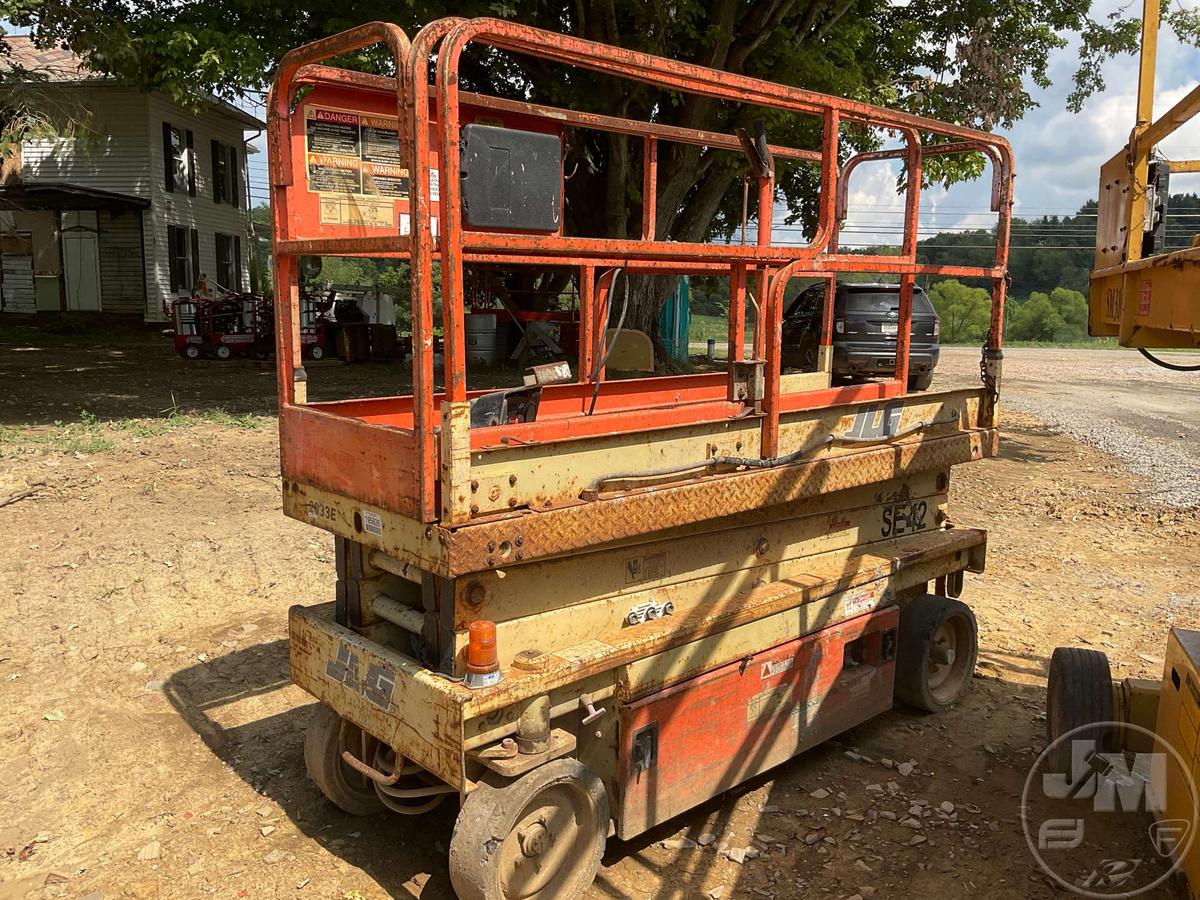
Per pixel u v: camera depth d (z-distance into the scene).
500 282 17.88
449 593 2.98
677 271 4.82
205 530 7.23
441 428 2.76
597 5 13.42
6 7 10.74
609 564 3.39
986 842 3.74
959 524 8.78
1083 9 17.34
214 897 3.33
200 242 26.75
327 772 3.68
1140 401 18.73
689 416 4.34
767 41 14.45
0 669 5.04
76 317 24.28
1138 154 3.96
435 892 3.38
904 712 4.95
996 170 4.79
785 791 4.11
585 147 15.18
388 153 4.02
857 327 13.97
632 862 3.57
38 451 9.27
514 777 2.98
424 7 11.42
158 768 4.21
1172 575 7.32
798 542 4.18
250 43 11.52
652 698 3.36
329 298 19.81
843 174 5.43
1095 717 3.97
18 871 3.48
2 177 23.81
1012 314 61.62
